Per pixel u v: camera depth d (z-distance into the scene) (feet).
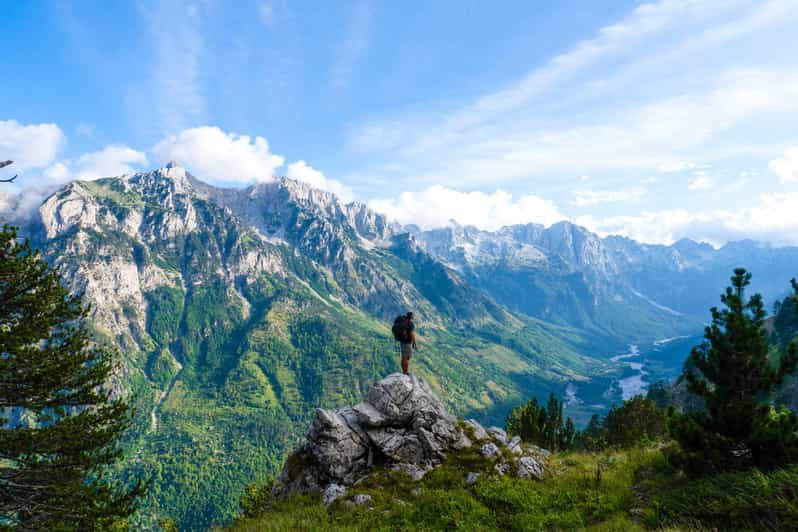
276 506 54.60
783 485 32.63
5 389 53.98
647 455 56.59
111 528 55.52
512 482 51.31
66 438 55.42
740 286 43.65
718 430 41.27
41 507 51.85
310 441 62.44
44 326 54.95
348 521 44.83
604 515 40.86
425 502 46.78
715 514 34.06
